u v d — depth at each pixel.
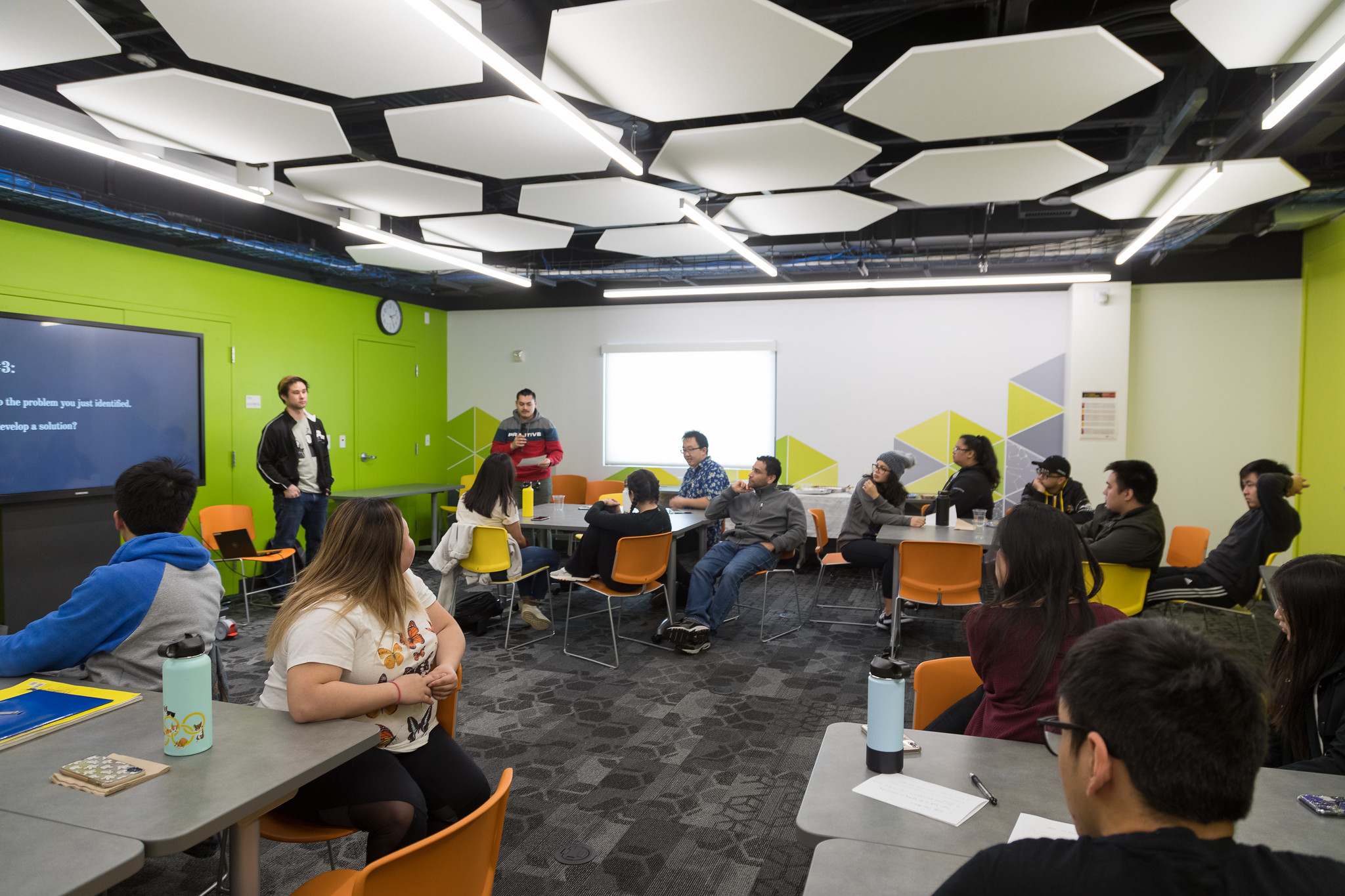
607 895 2.31
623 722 3.67
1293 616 1.86
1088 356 7.07
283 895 2.31
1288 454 6.77
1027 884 0.76
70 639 1.95
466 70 3.10
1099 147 5.17
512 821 2.73
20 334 4.58
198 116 3.64
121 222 4.99
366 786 1.79
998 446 7.54
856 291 7.82
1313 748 1.82
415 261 6.60
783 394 8.17
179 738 1.48
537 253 7.89
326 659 1.78
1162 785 0.75
